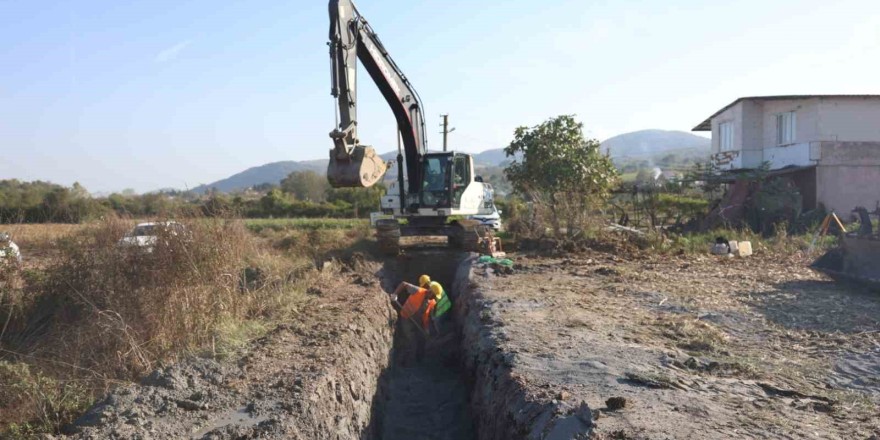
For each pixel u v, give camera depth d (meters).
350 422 7.58
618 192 26.73
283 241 21.06
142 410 6.40
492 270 15.41
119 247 10.21
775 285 13.55
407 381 11.50
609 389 6.80
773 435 5.54
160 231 10.20
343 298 12.07
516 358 8.03
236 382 7.23
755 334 9.58
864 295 12.37
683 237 21.42
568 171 24.66
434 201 18.12
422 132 18.09
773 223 24.28
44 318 10.23
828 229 20.20
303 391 6.94
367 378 9.09
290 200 48.62
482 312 11.00
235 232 11.22
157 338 8.66
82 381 7.71
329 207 46.84
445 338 13.20
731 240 19.64
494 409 7.56
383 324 11.71
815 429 5.74
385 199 18.53
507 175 27.11
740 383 7.14
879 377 7.54
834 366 7.98
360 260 16.53
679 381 7.04
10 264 10.58
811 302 11.70
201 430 6.06
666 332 9.50
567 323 9.99
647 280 14.22
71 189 15.40
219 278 9.98
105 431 5.90
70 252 10.55
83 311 9.71
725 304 11.59
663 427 5.61
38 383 7.32
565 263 17.02
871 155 26.33
